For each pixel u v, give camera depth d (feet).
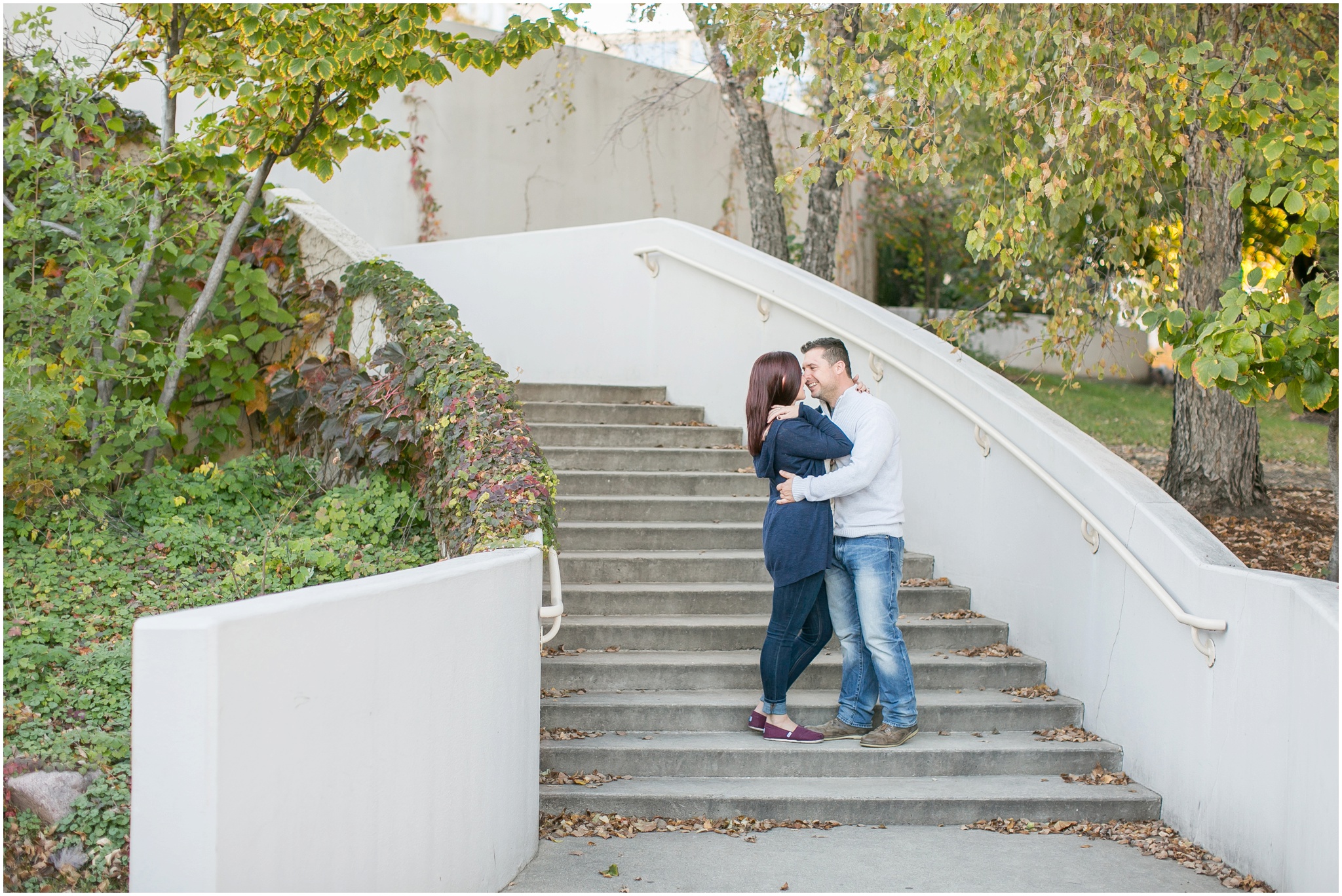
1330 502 27.30
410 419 19.04
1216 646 12.42
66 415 15.74
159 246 18.43
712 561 18.56
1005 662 16.38
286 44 17.12
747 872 11.65
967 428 18.53
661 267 26.04
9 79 17.57
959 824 13.41
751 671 15.93
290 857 7.48
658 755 14.17
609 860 12.00
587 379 27.63
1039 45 19.94
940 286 45.68
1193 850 12.53
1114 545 14.37
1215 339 13.08
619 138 37.32
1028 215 19.39
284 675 7.47
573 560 18.31
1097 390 43.11
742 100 30.63
